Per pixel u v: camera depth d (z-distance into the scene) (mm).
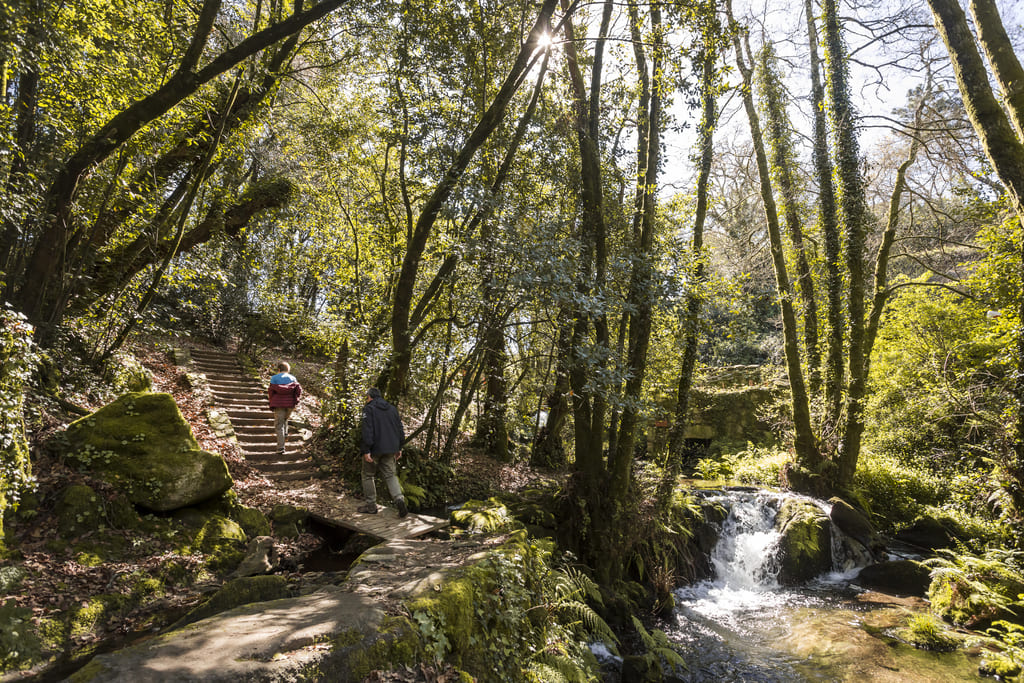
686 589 8430
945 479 11953
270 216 12367
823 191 13367
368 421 6906
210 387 12109
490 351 9711
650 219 8047
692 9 7336
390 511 7199
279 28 6395
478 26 8562
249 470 8508
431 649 3260
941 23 5410
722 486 12188
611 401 7055
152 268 9156
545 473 13086
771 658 6238
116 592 4516
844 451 12125
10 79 5785
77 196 6930
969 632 6812
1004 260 9055
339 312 12055
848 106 12641
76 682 2277
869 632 6930
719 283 9344
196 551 5492
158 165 9141
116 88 6934
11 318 4938
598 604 6668
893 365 15570
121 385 8531
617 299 7246
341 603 3443
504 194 7996
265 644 2746
